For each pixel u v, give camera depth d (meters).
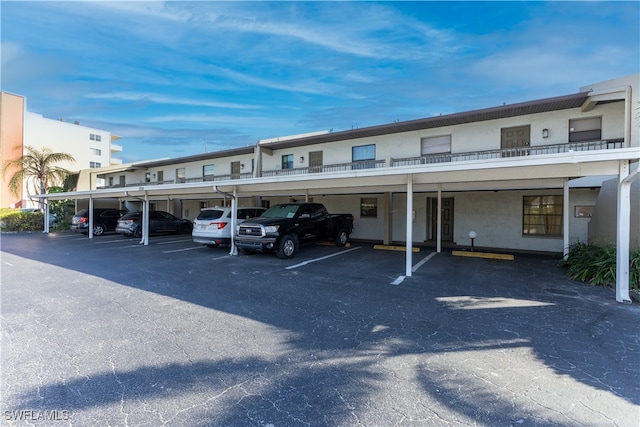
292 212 10.36
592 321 4.33
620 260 5.34
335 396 2.59
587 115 10.11
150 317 4.50
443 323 4.25
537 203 11.47
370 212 14.90
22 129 32.69
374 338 3.77
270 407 2.46
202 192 12.62
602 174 5.87
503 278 7.00
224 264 8.61
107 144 48.34
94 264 8.65
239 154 19.83
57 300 5.33
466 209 12.62
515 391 2.65
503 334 3.88
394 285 6.35
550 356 3.29
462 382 2.79
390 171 7.32
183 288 6.11
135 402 2.54
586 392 2.63
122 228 16.31
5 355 3.35
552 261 9.26
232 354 3.36
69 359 3.26
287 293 5.76
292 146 16.98
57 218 22.48
